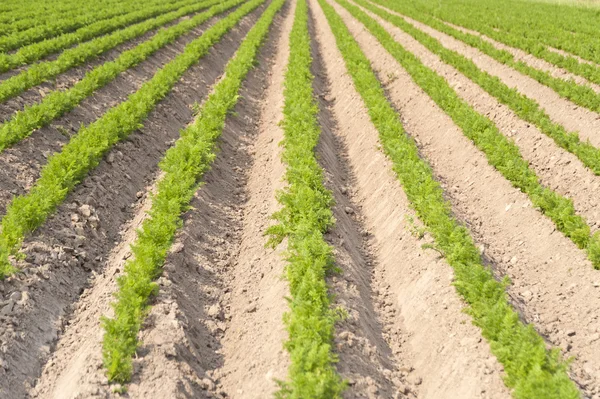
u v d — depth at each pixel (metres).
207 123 15.02
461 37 26.05
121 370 7.02
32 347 7.78
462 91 19.38
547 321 9.00
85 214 10.69
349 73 21.94
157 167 14.12
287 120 15.62
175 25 30.61
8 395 7.03
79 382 6.94
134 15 31.36
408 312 9.27
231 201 13.01
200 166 12.67
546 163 13.68
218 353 8.38
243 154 15.77
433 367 8.01
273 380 6.82
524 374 6.87
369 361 7.81
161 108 16.91
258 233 11.26
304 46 25.62
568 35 24.38
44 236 9.72
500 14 33.34
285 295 8.65
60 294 8.92
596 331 8.45
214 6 42.00
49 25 25.14
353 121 17.81
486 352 7.56
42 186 10.62
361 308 8.91
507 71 20.47
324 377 6.65
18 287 8.41
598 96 15.69
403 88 20.75
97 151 12.11
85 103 16.08
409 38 28.53
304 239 9.54
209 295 9.50
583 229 9.88
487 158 13.70
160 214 10.40
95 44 21.58
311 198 10.78
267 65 26.16
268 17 37.91
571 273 9.63
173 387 7.04
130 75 19.91
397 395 7.55
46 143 13.13
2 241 8.87
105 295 8.95
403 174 12.13
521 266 10.45
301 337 7.34
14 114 14.34
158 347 7.59
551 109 16.83
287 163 13.21
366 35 31.20
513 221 11.58
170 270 9.20
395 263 10.53
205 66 23.38
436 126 16.89
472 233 11.31
